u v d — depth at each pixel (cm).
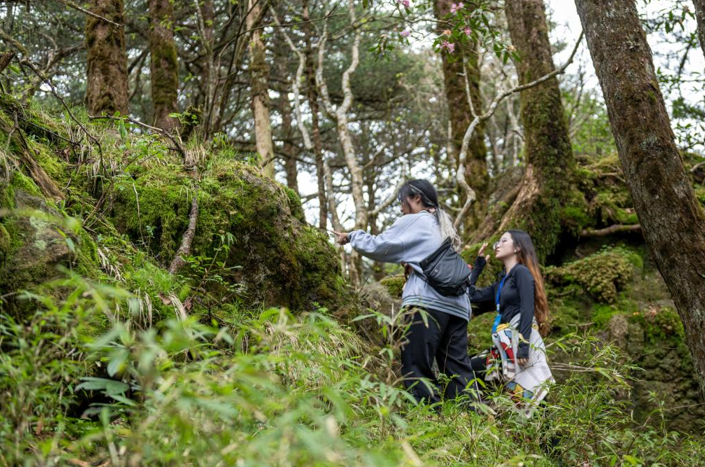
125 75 604
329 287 461
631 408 536
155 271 323
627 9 409
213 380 179
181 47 1200
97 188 388
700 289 369
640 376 552
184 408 148
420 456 240
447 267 389
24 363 173
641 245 671
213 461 170
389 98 1435
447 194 1316
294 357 215
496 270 649
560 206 689
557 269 643
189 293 347
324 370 231
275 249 432
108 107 580
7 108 383
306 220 495
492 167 1827
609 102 405
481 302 466
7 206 265
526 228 675
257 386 206
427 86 1552
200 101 1055
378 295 565
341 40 1380
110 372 154
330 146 1667
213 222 406
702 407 533
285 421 148
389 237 397
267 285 420
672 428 529
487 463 269
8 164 287
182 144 462
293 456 149
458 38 596
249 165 466
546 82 730
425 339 381
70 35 1072
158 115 686
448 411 303
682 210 378
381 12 1223
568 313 609
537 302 440
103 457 203
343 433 226
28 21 841
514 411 316
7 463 164
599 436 325
